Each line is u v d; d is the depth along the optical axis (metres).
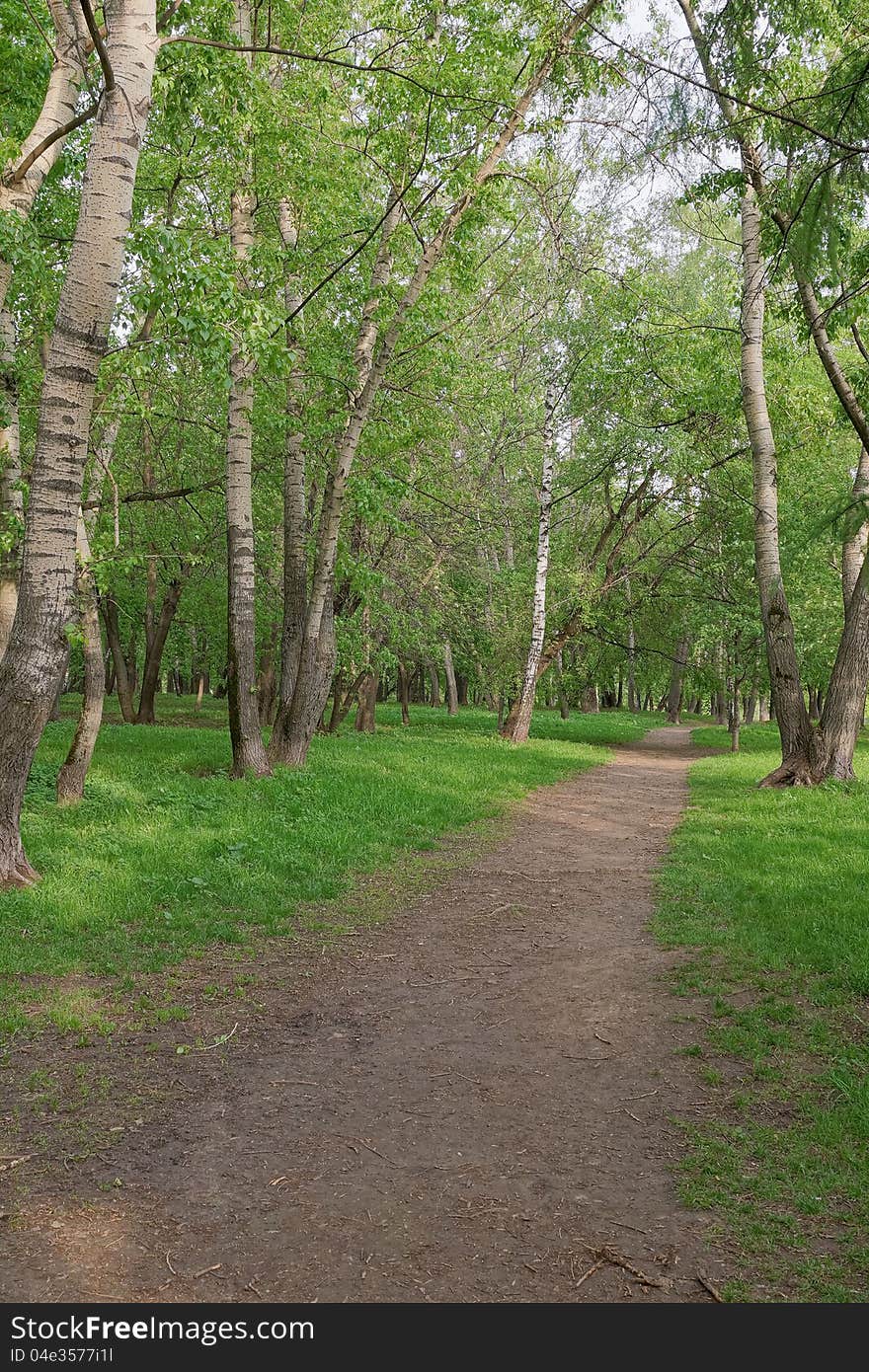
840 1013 5.11
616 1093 4.24
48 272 9.73
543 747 20.98
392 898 7.66
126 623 28.08
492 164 10.97
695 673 26.11
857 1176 3.48
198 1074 4.37
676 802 13.89
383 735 21.67
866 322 14.57
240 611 12.39
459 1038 4.89
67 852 7.76
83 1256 2.95
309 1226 3.15
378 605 19.22
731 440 19.64
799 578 22.72
